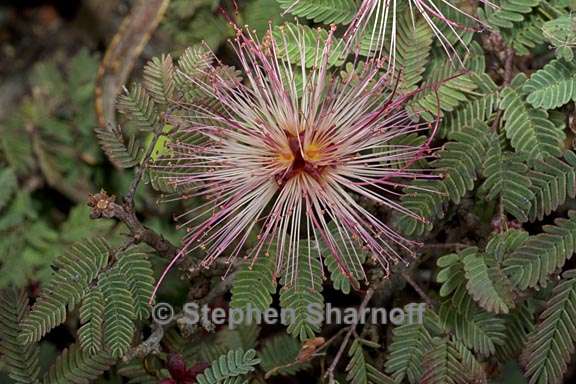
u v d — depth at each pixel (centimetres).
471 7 26
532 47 26
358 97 25
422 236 26
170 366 25
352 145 25
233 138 25
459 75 25
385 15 26
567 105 25
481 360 26
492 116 26
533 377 25
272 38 25
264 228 26
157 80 26
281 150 25
